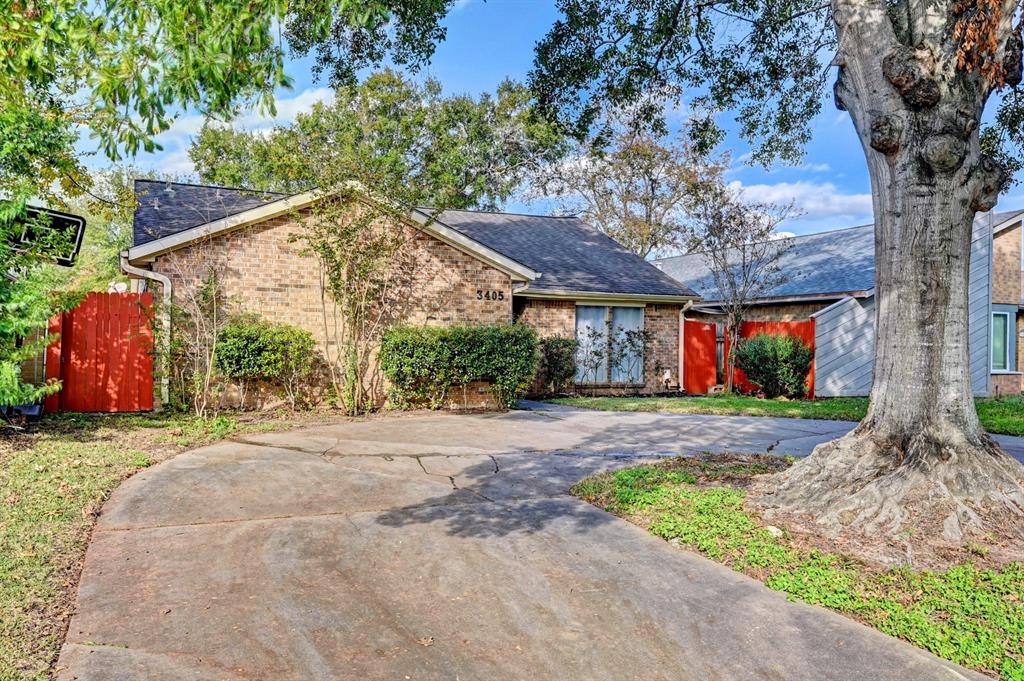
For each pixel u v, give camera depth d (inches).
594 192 1327.5
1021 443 381.4
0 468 256.5
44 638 130.8
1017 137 366.9
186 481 256.2
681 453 333.1
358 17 184.7
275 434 366.3
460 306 525.7
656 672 125.0
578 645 134.6
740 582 167.0
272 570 170.7
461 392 509.0
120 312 421.1
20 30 199.9
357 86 513.3
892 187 215.8
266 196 486.3
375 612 148.0
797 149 459.8
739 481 263.3
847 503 204.7
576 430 404.5
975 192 207.8
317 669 123.2
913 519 193.0
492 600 155.1
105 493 234.2
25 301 287.4
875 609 151.0
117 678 117.5
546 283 636.1
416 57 419.5
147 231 451.2
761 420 464.8
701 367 721.0
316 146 459.8
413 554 184.1
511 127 1203.9
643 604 153.8
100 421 382.3
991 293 740.7
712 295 820.0
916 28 207.9
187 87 188.4
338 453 316.8
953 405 207.9
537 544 193.3
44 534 187.5
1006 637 137.9
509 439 365.7
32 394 295.9
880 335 222.4
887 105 212.5
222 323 451.2
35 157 348.5
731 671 125.9
